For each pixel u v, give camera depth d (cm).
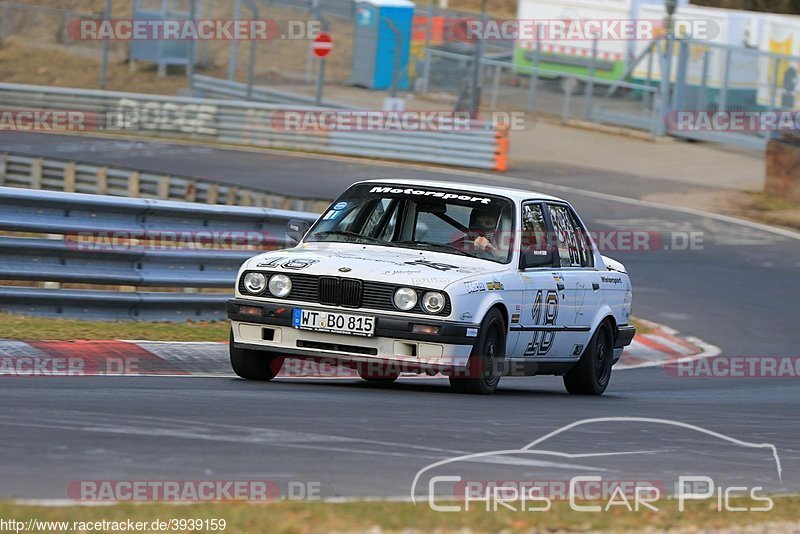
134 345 3559
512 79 13400
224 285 4422
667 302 6166
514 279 3195
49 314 3884
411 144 10850
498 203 3366
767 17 11794
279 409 2517
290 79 14250
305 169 10125
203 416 2339
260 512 1587
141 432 2116
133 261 4103
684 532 1670
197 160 10350
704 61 11794
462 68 13975
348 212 3397
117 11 15688
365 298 2977
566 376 3691
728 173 10544
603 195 9419
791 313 6078
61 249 3888
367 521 1570
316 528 1521
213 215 4366
